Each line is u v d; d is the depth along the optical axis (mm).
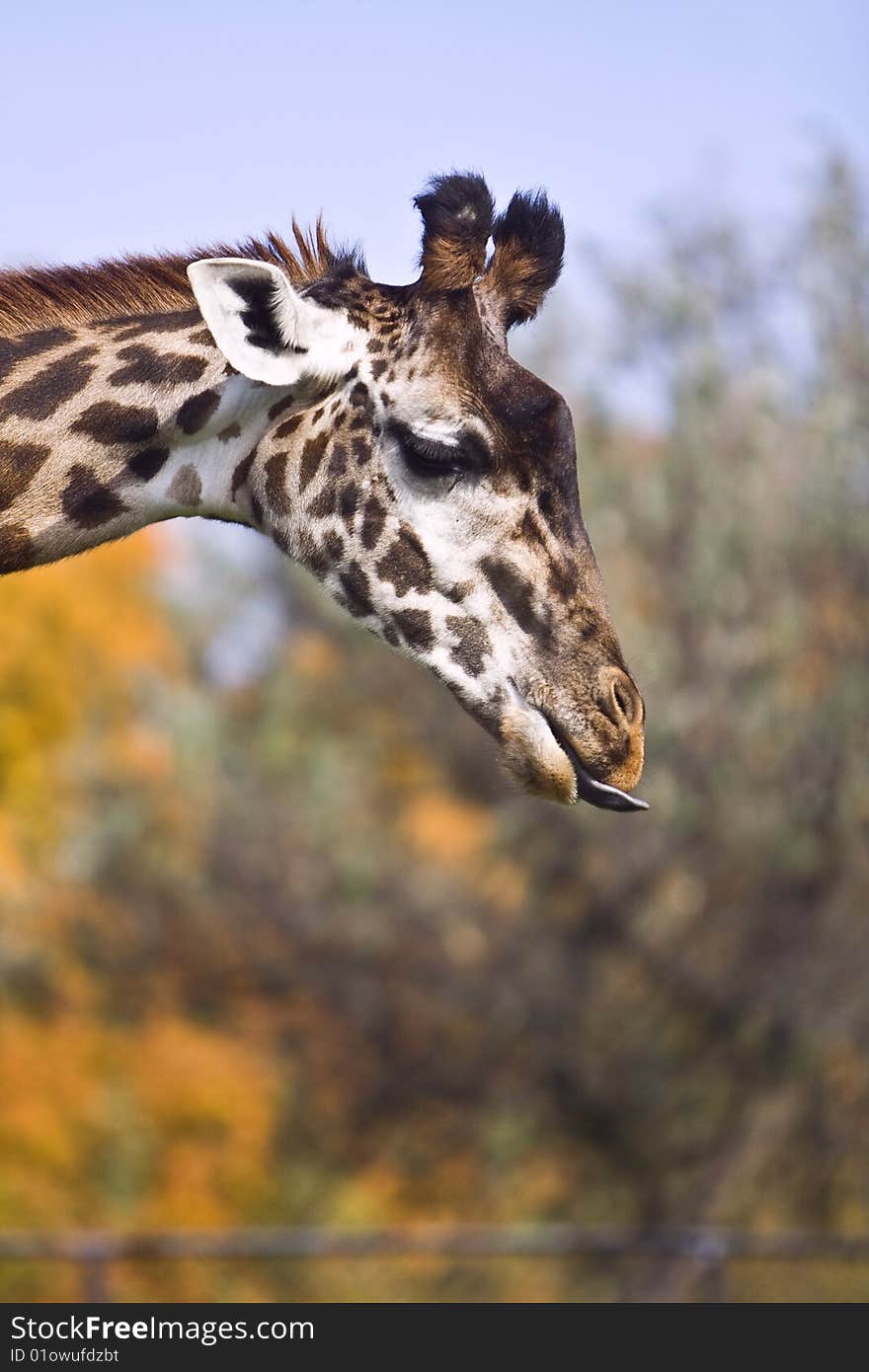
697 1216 38875
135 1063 41938
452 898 42562
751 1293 35438
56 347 13016
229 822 44000
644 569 35719
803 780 35312
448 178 12734
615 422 37094
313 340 12648
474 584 12703
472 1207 42875
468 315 12727
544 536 12711
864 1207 38594
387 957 42906
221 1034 43719
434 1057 43156
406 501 12711
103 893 43594
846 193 35938
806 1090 37906
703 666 35094
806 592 35438
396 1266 39406
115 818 43094
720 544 34906
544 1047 41625
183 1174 41188
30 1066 40938
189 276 12242
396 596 12750
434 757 45719
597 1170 41906
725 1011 38594
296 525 12922
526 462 12656
